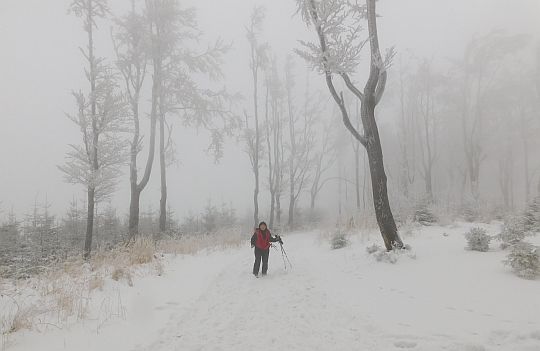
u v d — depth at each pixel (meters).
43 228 17.36
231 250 14.55
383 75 9.70
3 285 7.38
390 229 9.41
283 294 7.20
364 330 4.98
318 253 12.36
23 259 11.15
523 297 5.57
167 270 9.99
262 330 5.18
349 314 5.64
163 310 6.33
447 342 4.30
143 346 4.65
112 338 4.92
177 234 20.06
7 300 6.38
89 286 7.30
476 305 5.49
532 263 6.52
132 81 17.67
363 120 9.86
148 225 24.34
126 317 5.84
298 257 12.09
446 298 5.95
